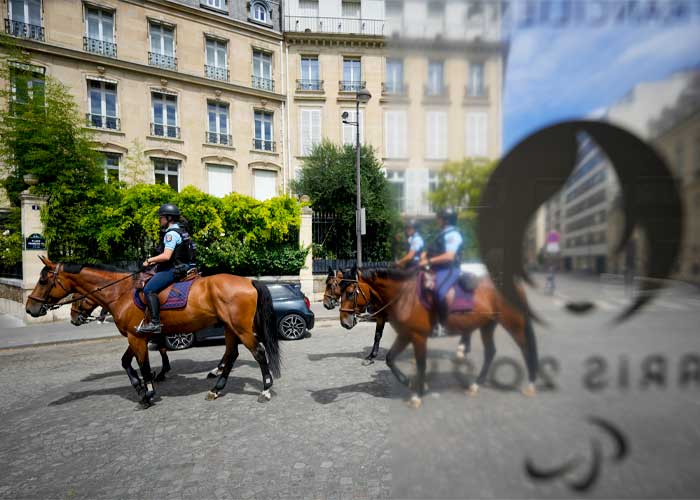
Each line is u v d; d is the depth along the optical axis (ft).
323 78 73.72
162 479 9.50
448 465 2.50
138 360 14.74
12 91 44.75
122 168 59.62
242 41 69.67
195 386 16.96
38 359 22.65
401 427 2.73
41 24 54.29
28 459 10.66
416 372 2.71
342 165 62.80
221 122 68.85
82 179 37.70
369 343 24.85
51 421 13.25
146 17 61.46
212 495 8.77
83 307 16.15
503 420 2.34
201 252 36.99
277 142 73.56
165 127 63.57
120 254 36.96
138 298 14.82
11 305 37.52
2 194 48.34
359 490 8.85
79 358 22.82
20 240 37.35
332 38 72.95
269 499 8.56
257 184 72.13
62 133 38.47
